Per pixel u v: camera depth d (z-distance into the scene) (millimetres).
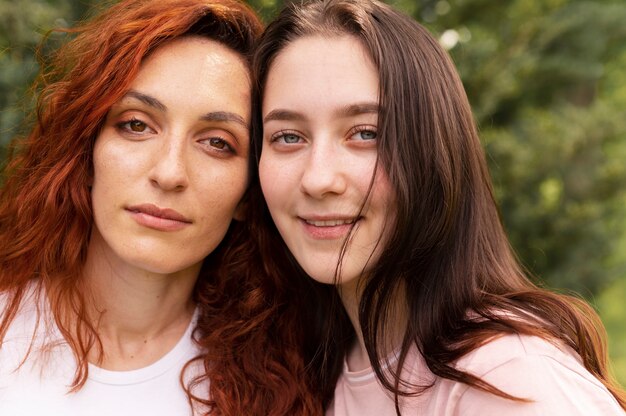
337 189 1471
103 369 1625
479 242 1609
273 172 1571
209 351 1735
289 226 1586
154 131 1580
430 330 1499
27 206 1704
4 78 2475
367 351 1603
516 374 1295
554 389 1277
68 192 1662
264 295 1854
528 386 1274
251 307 1828
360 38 1515
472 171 1631
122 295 1677
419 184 1510
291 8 1627
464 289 1531
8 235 1771
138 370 1653
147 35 1556
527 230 4008
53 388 1586
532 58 3887
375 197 1487
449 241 1569
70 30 1879
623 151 4840
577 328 1477
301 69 1515
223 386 1709
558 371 1311
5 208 1823
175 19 1578
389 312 1607
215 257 1892
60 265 1685
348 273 1521
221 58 1634
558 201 4230
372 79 1486
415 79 1526
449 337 1461
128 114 1567
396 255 1512
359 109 1473
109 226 1582
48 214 1663
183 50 1603
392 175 1480
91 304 1693
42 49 2473
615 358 5414
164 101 1550
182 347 1729
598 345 1557
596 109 4461
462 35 3652
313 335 1901
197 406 1660
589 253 4152
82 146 1627
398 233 1497
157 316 1713
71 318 1675
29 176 1752
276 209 1594
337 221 1507
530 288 1634
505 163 3838
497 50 3791
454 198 1549
